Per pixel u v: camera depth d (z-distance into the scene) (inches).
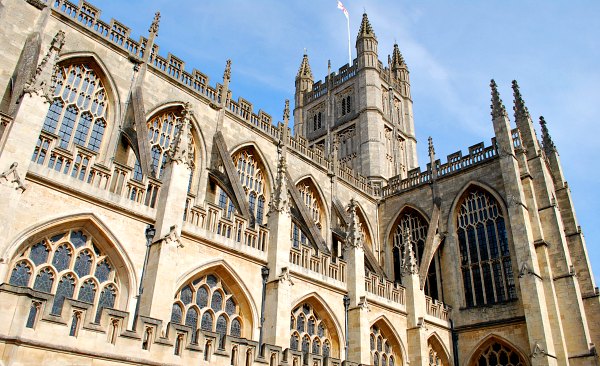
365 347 1614.2
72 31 1587.1
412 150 3641.7
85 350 845.8
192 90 1891.0
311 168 2368.4
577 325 1941.4
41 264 1074.1
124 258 1179.3
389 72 3757.4
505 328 2036.2
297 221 1911.9
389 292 1916.8
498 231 2257.6
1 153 998.4
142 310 1133.1
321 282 1632.6
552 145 2731.3
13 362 756.6
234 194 1674.5
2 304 764.6
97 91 1622.8
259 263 1478.8
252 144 2081.7
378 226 2696.9
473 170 2428.6
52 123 1473.9
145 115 1636.3
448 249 2368.4
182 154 1341.0
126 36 1748.3
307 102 3951.8
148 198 1295.5
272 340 1353.3
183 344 997.8
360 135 3297.2
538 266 2052.2
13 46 1429.6
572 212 2487.7
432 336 2057.1
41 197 1075.9
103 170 1208.8
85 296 1127.0
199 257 1322.6
